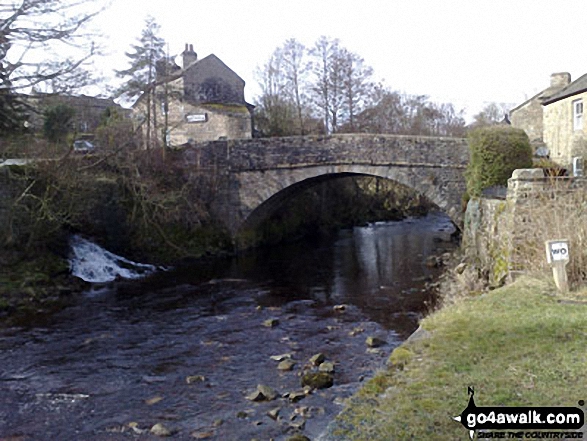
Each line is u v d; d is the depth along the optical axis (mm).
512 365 5465
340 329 12062
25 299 14734
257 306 14562
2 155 17250
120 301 15297
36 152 18625
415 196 47219
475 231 16562
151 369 9609
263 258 23562
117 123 25484
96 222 20203
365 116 46094
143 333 11969
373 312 13609
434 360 5820
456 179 21750
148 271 20266
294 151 23797
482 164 16562
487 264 14055
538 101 31953
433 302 14023
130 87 25000
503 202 12906
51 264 17094
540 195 11164
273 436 6758
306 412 7430
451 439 4078
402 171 22438
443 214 50750
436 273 18531
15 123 18250
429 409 4605
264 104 39781
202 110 32438
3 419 7594
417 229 35781
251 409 7680
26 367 9766
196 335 11773
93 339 11492
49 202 17312
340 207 38156
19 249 16797
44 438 7000
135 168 21391
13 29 12875
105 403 8117
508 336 6363
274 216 29281
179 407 7887
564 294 8414
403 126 54250
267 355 10266
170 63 27312
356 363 9633
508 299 8234
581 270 9391
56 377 9258
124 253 20938
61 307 14555
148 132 24359
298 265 21656
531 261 10758
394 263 21391
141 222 21766
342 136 23109
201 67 34531
